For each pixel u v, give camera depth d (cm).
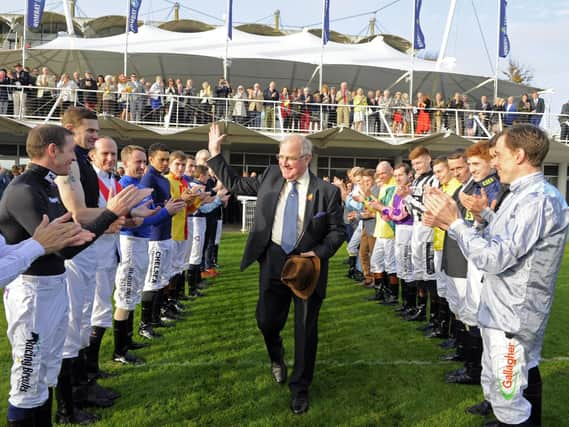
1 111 1431
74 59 1942
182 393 364
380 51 2195
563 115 1631
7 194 248
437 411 342
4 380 380
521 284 236
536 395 263
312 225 351
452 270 421
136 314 587
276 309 368
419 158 543
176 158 557
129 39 2030
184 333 506
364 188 698
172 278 581
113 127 1464
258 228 362
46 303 261
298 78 2125
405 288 596
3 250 208
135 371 405
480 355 384
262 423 320
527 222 229
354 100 1605
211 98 1499
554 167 1970
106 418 325
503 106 1686
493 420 321
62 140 259
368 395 366
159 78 1548
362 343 488
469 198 291
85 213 292
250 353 448
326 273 357
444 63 2167
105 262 376
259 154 1875
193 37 2156
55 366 272
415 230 540
